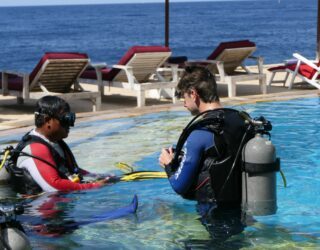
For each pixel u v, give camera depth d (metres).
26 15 164.75
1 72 10.26
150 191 5.01
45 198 4.79
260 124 4.13
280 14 126.69
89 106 10.78
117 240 3.87
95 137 7.54
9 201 4.68
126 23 92.94
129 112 9.45
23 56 36.38
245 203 4.18
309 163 6.11
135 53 10.64
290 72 12.78
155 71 11.35
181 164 4.30
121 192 4.99
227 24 82.25
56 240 3.88
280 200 4.70
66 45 46.44
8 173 5.15
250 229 3.97
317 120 8.73
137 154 6.56
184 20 100.19
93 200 4.77
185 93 4.40
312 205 4.57
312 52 35.00
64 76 10.27
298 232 3.94
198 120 4.27
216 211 4.23
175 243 3.78
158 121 8.70
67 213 4.44
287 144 7.08
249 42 12.40
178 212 4.38
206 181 4.26
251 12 148.50
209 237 3.87
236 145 4.16
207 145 4.21
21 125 8.31
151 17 125.94
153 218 4.28
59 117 4.91
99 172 5.80
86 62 10.22
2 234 2.89
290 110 9.70
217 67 11.72
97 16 140.75
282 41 46.34
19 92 10.09
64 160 5.16
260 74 12.00
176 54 37.66
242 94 12.02
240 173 4.22
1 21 112.88
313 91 11.86
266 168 4.07
